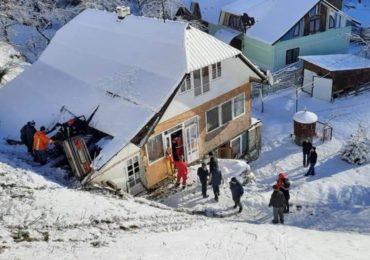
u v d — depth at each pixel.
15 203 13.20
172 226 14.70
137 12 46.75
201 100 22.02
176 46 20.39
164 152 20.91
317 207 20.16
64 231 12.00
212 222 16.30
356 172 23.56
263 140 28.27
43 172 18.20
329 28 39.56
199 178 20.03
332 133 28.23
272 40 37.44
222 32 42.41
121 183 19.27
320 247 12.98
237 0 45.25
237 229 14.84
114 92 20.31
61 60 24.11
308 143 24.03
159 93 19.17
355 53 39.78
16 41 41.28
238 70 23.27
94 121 19.73
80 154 18.05
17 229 11.51
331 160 25.11
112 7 42.25
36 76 24.08
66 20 42.72
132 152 19.12
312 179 23.25
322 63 33.22
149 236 12.75
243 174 22.44
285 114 31.75
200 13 45.75
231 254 11.69
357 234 16.78
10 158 18.67
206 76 21.84
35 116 21.59
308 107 32.50
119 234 12.63
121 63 21.55
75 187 17.30
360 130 25.27
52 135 20.05
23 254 9.73
